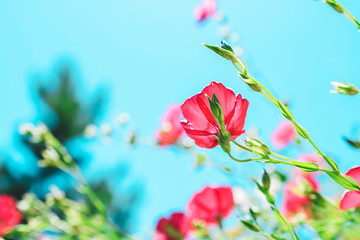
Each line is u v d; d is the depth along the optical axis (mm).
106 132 633
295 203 469
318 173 489
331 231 416
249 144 294
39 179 3891
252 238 439
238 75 293
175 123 583
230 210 475
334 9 296
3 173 3848
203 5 537
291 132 559
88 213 531
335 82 303
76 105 4230
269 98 290
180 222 525
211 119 310
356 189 279
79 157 4113
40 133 569
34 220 526
